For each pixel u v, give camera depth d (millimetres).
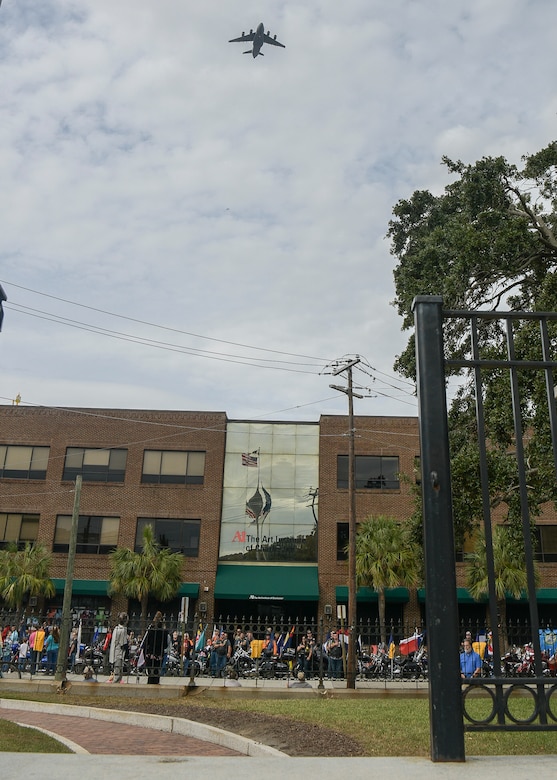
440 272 20938
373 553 37000
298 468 43000
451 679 4527
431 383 5070
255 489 42594
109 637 19734
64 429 43406
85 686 17297
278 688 16531
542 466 16125
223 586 40000
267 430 43656
